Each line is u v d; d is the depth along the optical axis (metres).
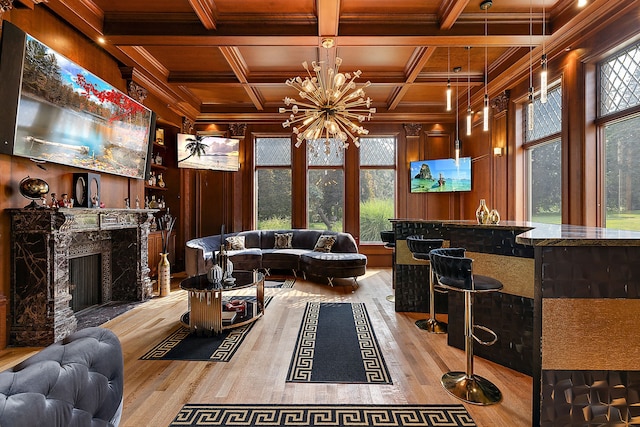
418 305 3.95
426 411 2.04
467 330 2.28
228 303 3.91
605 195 3.48
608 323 1.73
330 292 4.95
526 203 4.87
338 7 3.23
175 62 4.88
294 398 2.17
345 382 2.37
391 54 4.59
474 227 2.81
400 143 7.04
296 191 7.02
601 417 1.74
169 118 5.94
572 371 1.74
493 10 3.54
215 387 2.29
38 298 2.99
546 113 4.40
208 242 6.17
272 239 6.72
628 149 3.25
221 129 7.02
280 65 4.94
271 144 7.15
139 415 1.98
